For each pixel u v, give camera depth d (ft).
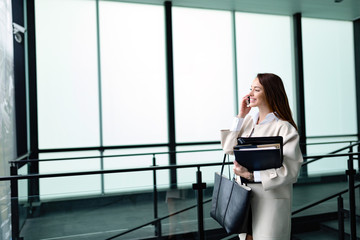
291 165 4.84
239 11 19.26
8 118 11.41
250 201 5.00
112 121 17.07
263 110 5.47
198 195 7.26
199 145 18.35
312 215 9.84
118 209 7.09
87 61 16.61
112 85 17.07
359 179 9.96
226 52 19.02
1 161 10.23
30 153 15.14
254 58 19.52
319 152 20.42
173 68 17.85
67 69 16.29
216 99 18.79
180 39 18.33
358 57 21.36
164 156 17.67
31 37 15.40
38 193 13.92
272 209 5.04
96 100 16.75
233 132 5.69
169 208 7.29
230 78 19.03
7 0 11.46
